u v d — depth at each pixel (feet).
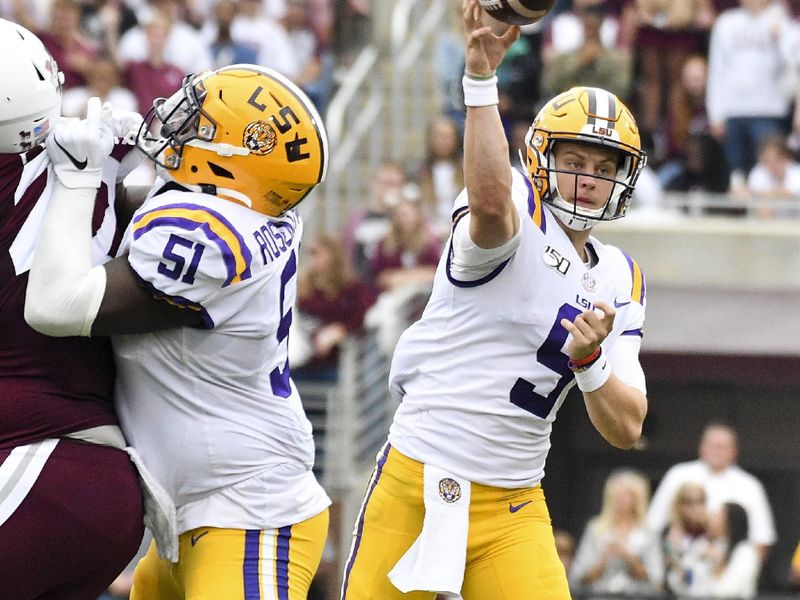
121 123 46.73
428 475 50.31
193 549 47.26
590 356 48.37
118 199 48.57
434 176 118.01
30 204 44.80
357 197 131.95
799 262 118.01
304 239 129.08
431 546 50.16
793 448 130.31
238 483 47.11
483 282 49.08
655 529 105.70
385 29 144.46
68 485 44.75
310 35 132.57
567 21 117.19
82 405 45.50
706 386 130.41
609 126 49.01
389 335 107.65
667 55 119.96
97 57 122.52
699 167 119.65
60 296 43.65
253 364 46.78
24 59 44.27
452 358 50.31
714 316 119.03
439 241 112.98
